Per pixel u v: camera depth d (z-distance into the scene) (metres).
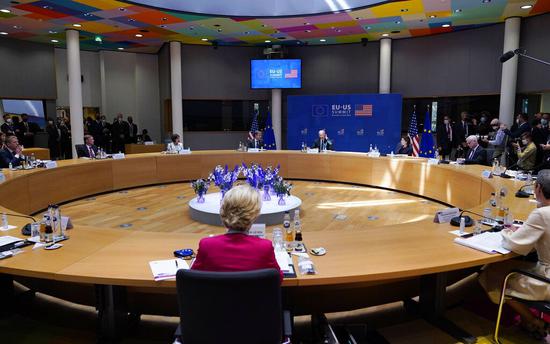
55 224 3.18
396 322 3.11
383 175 8.54
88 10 8.81
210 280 1.71
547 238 2.60
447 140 10.79
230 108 13.95
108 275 2.37
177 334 1.96
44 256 2.67
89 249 2.80
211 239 1.97
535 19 9.45
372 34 11.59
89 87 14.93
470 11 9.04
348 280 2.36
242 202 1.98
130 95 15.20
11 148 7.21
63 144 12.17
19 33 11.25
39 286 3.33
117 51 14.80
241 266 1.87
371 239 3.02
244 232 1.99
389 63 12.27
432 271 2.50
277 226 5.84
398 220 6.27
